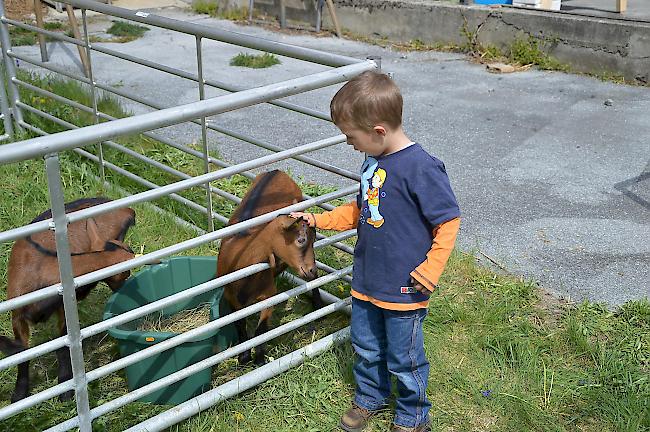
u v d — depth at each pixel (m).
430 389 3.32
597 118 7.30
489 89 8.34
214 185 5.36
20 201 4.91
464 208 5.25
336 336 3.49
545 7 10.09
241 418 3.09
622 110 7.56
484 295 4.09
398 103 2.68
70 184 5.18
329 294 4.00
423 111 7.52
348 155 6.24
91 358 3.54
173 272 3.70
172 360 3.12
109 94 7.48
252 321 3.84
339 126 2.77
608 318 3.91
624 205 5.33
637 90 8.30
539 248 4.68
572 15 9.18
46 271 3.21
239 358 3.50
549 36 9.18
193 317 3.71
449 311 3.86
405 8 10.47
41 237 3.38
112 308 3.33
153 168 5.61
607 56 8.76
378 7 10.75
